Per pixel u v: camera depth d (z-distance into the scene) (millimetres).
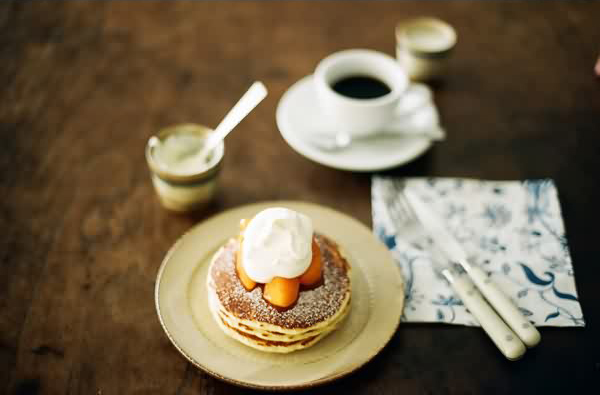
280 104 832
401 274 685
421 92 859
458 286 688
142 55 907
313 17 973
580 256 728
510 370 650
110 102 848
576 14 996
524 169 803
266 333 628
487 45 946
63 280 691
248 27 952
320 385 609
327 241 688
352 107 783
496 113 861
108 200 753
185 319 646
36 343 651
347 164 770
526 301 690
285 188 777
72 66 886
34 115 826
